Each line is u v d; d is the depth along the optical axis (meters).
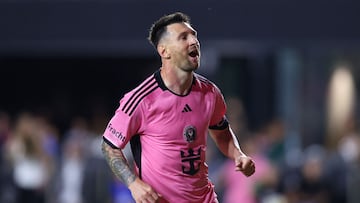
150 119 18.11
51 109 51.69
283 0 41.47
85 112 51.62
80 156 38.12
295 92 47.78
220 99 18.70
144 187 17.83
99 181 37.34
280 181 37.12
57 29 42.56
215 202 18.81
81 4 42.25
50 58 51.44
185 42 17.91
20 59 51.31
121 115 18.14
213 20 41.22
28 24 42.66
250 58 47.12
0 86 51.78
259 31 41.50
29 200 38.38
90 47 44.00
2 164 39.69
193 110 18.20
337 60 48.25
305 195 37.28
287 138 47.31
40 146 38.75
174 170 18.23
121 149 18.27
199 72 44.28
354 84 48.59
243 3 41.31
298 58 47.69
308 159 38.31
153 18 41.62
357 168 39.41
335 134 48.03
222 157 36.62
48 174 38.66
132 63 51.16
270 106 47.53
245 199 35.50
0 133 44.06
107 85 51.62
